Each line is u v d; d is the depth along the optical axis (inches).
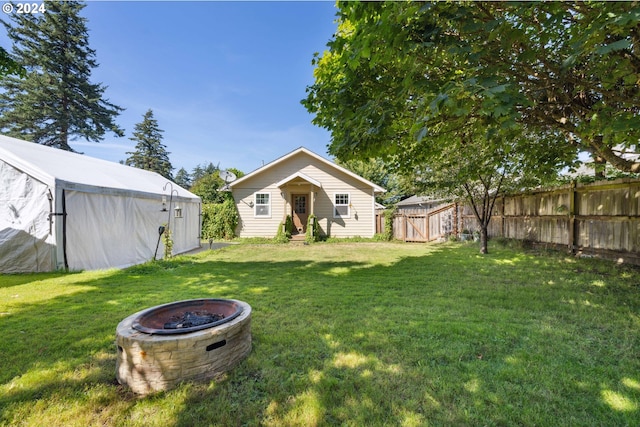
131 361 78.0
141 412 69.2
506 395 72.9
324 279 205.3
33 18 729.0
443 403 70.6
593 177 272.4
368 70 121.2
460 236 446.6
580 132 128.0
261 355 94.9
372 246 419.2
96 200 258.4
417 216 491.5
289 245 441.7
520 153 220.5
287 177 534.9
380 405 70.4
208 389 77.5
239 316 95.0
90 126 822.5
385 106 112.7
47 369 87.4
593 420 64.1
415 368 85.7
